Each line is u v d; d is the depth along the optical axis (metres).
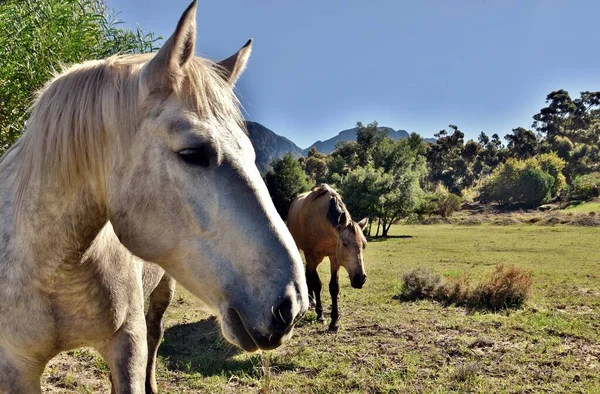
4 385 1.86
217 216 1.47
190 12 1.43
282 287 1.43
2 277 1.81
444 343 5.67
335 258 6.72
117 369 2.04
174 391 4.06
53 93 1.67
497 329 6.39
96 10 4.27
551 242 22.94
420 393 4.11
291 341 5.79
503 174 61.12
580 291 9.48
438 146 89.00
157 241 1.53
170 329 6.02
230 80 1.84
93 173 1.62
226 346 5.32
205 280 1.51
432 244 23.77
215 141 1.48
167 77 1.49
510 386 4.29
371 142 59.91
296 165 34.25
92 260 1.84
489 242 24.03
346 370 4.66
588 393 4.14
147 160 1.50
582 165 76.00
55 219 1.71
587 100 97.50
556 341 5.75
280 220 1.56
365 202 31.17
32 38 3.56
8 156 2.09
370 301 8.52
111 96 1.56
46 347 1.89
